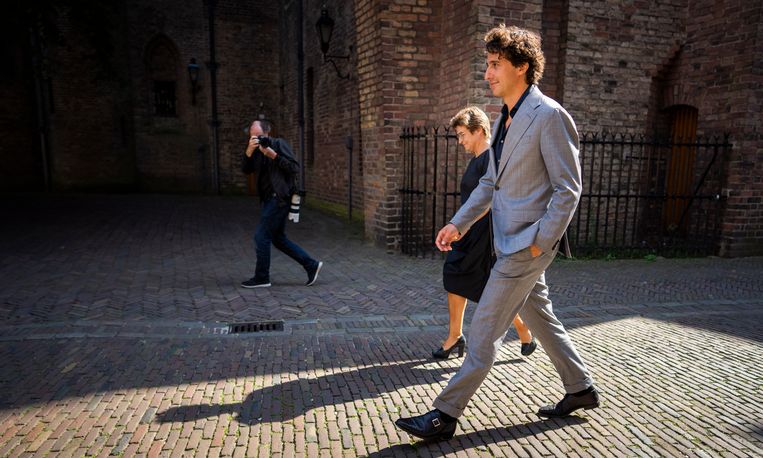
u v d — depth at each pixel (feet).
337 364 11.31
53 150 55.57
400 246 25.59
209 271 20.72
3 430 8.30
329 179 44.73
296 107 54.75
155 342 12.57
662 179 28.45
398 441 8.09
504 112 7.90
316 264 18.45
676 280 19.93
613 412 9.05
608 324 14.38
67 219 35.47
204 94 61.77
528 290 7.53
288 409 9.14
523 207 7.34
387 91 24.36
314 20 46.26
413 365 11.31
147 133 61.16
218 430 8.38
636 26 26.09
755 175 24.48
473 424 8.61
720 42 24.72
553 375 10.73
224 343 12.58
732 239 24.75
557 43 25.71
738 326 14.33
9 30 41.27
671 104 27.40
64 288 17.52
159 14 59.36
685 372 10.93
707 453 7.78
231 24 60.85
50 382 10.16
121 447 7.84
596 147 26.61
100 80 56.03
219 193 63.21
